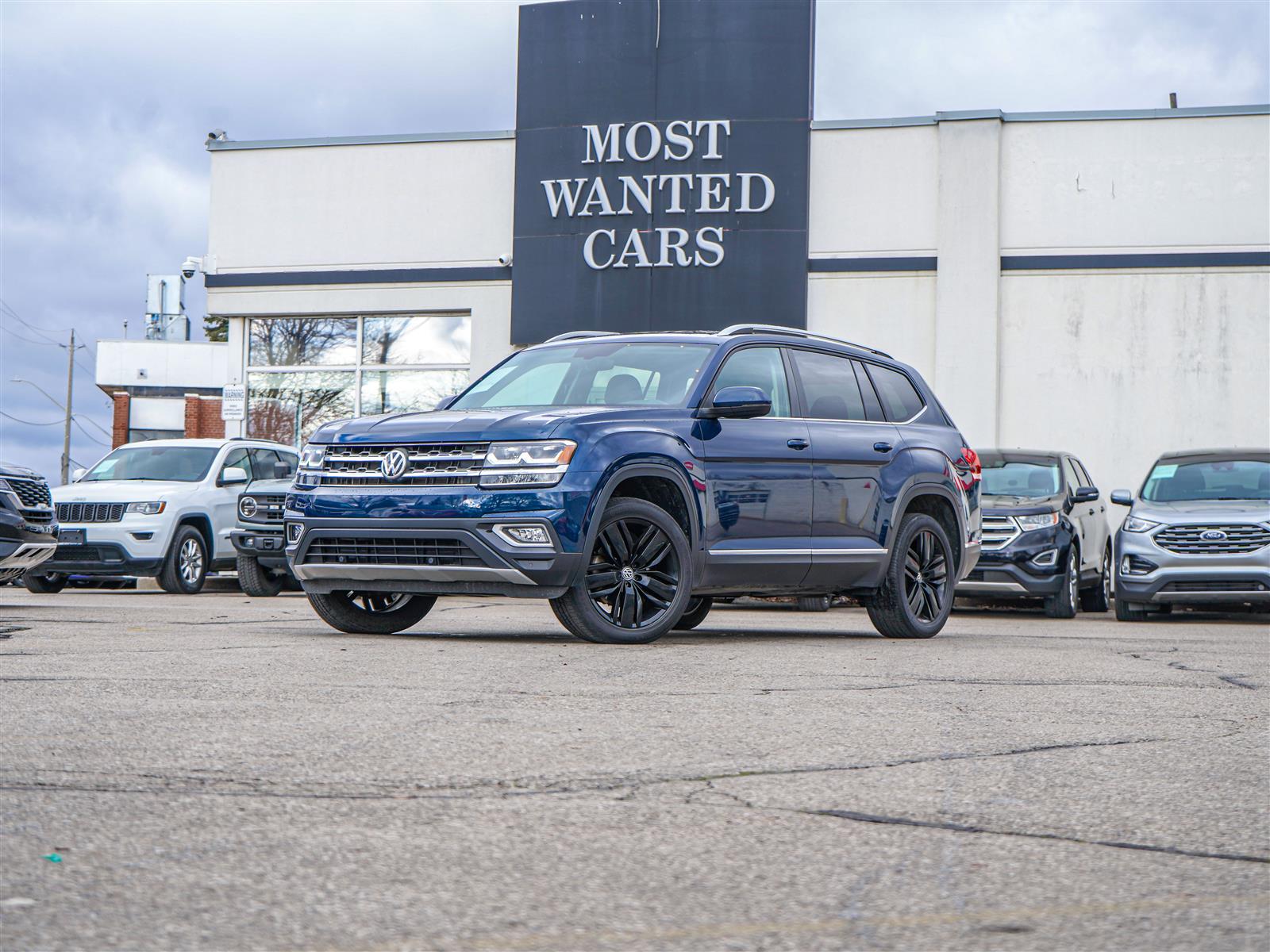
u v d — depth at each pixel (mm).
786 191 19078
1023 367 18750
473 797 3432
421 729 4395
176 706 4820
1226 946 2385
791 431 8422
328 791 3473
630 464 7559
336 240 20703
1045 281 18734
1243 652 8180
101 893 2576
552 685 5602
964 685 5906
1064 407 18641
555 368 8711
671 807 3367
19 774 3627
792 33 19109
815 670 6406
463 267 20266
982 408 18641
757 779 3711
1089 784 3738
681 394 8109
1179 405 18406
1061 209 18719
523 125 19766
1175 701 5500
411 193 20484
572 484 7344
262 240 20922
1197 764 4062
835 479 8562
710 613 12992
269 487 15594
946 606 9305
